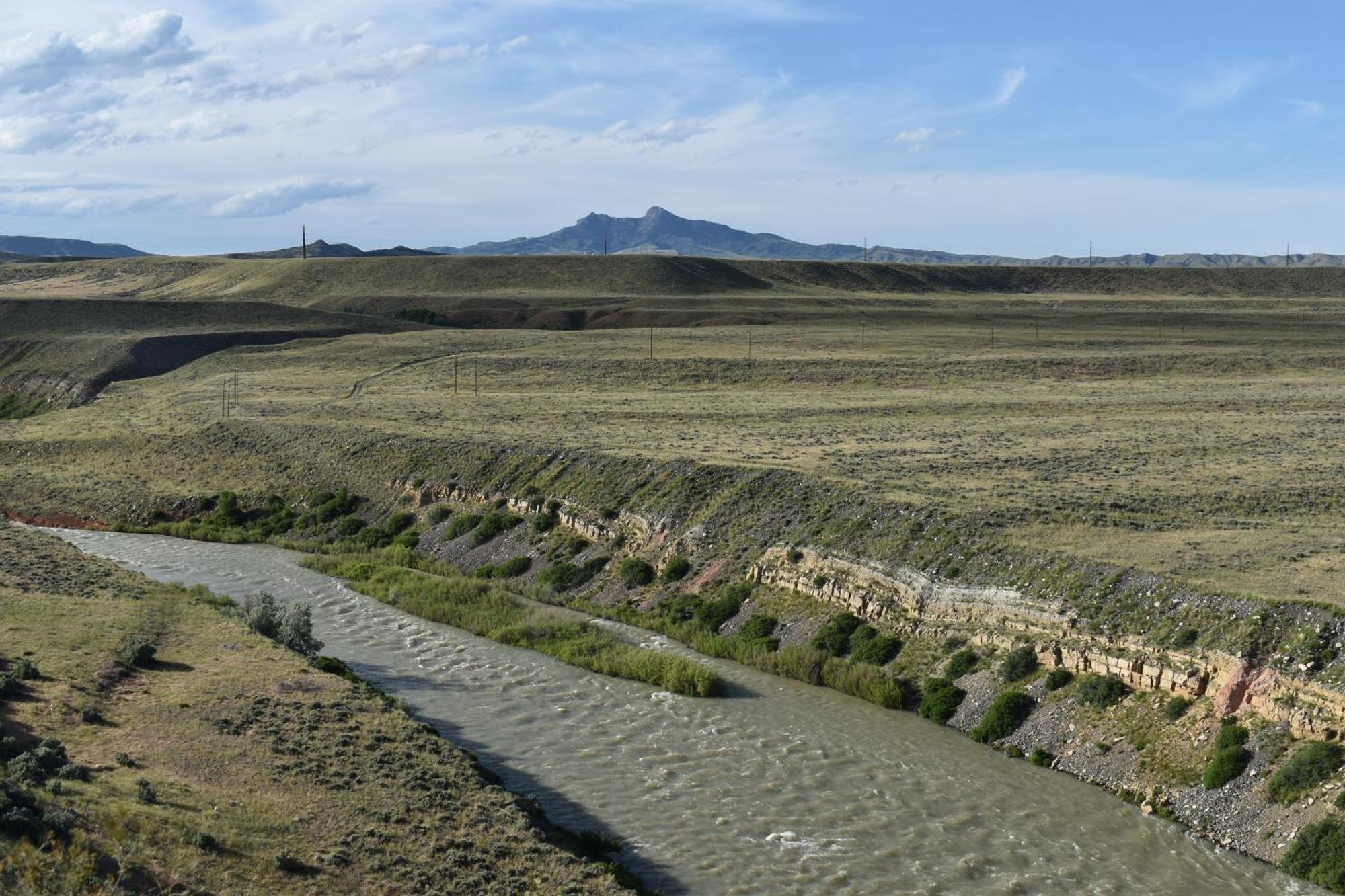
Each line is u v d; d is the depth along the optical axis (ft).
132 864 80.12
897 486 201.77
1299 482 205.26
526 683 153.99
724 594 185.57
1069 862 105.29
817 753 130.21
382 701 131.85
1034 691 137.59
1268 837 106.63
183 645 141.59
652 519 212.64
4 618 142.31
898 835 110.32
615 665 158.71
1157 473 218.59
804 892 99.04
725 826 111.14
